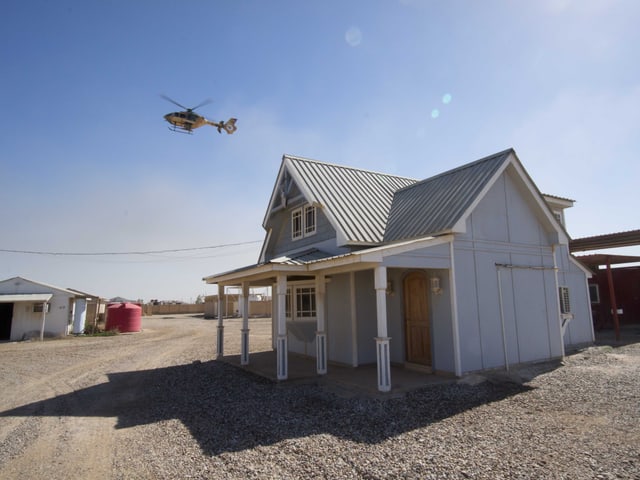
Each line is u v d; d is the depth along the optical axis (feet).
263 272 31.76
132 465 15.88
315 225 40.34
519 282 34.12
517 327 32.99
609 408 21.13
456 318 28.96
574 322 46.80
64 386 33.22
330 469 14.57
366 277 36.65
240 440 18.02
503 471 13.88
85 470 15.65
